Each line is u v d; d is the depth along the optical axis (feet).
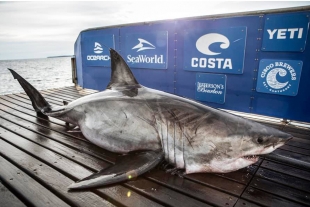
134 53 21.15
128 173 7.39
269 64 14.49
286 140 7.30
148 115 8.73
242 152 7.55
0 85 177.78
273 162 9.58
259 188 7.75
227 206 6.84
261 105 15.39
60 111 12.37
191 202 7.00
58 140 11.86
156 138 8.49
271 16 13.87
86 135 10.52
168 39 18.61
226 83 16.46
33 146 11.14
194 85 18.04
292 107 14.25
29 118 15.83
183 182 8.00
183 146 8.07
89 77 26.11
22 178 8.27
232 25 15.40
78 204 6.82
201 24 16.70
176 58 18.54
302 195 7.43
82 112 10.73
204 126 7.89
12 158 9.87
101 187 7.04
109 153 10.30
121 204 6.84
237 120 8.03
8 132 13.16
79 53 26.68
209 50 16.65
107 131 9.51
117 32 21.98
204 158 7.85
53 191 7.53
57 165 9.21
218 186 7.80
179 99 8.98
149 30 19.60
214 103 17.35
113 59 10.30
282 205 6.93
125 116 9.16
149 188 7.66
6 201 6.97
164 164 8.93
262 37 14.46
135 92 9.78
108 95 10.17
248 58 15.25
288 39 13.56
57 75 282.77
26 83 14.71
